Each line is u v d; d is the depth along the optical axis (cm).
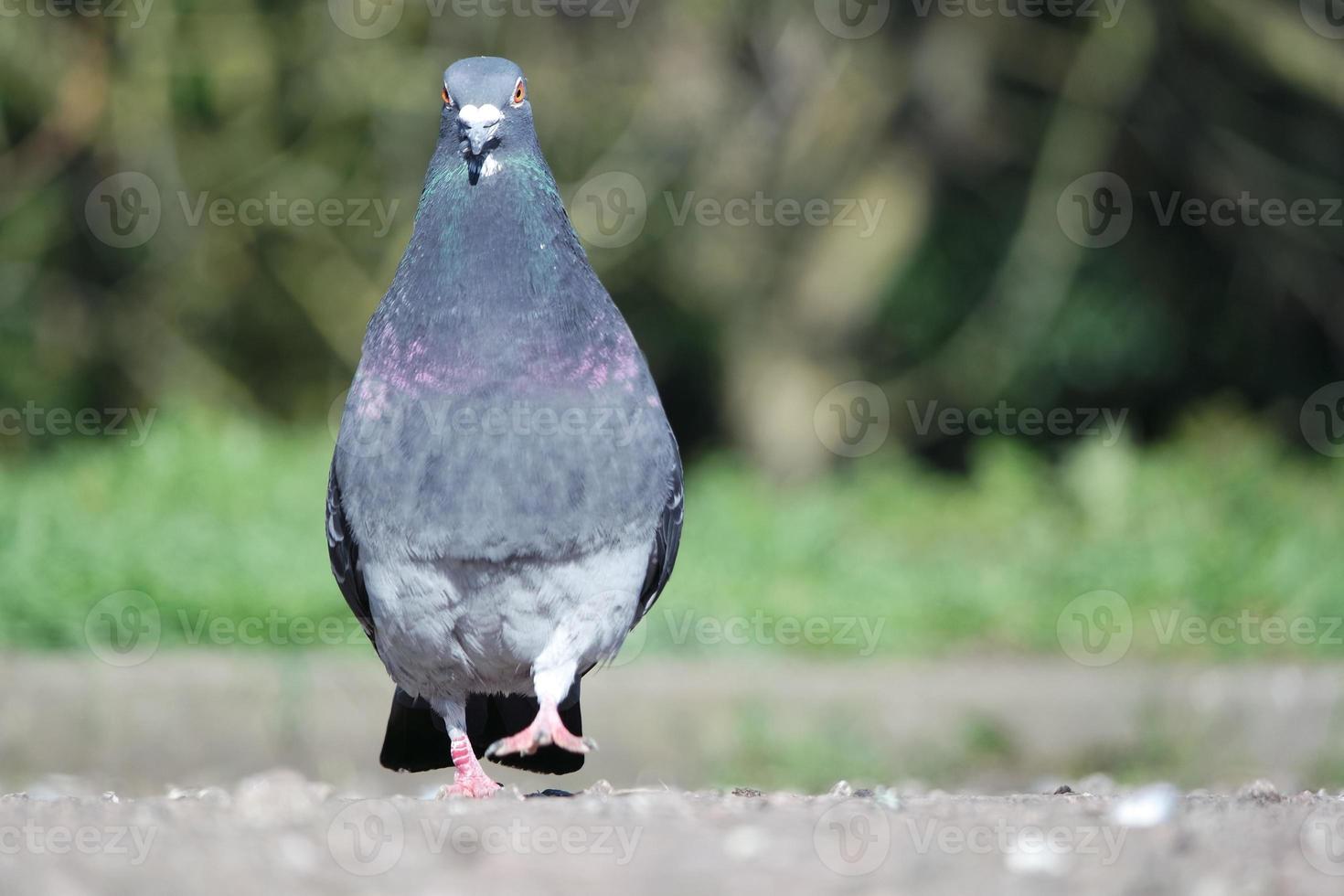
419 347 632
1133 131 2241
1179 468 1669
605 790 632
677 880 451
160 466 1517
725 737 1016
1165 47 2175
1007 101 2309
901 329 2480
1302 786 965
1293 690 1039
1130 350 2447
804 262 2216
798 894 438
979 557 1511
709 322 2319
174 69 2073
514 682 664
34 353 2216
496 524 620
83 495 1478
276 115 2156
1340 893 432
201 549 1326
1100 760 1029
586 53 2155
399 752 723
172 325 2220
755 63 2208
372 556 643
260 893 434
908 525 1678
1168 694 1044
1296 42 2111
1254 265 2345
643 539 651
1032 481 1777
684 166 2180
